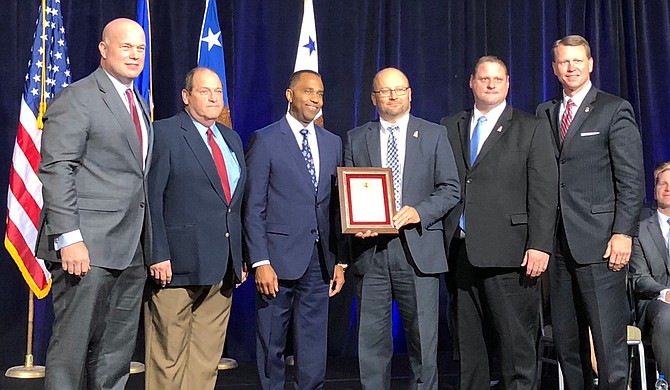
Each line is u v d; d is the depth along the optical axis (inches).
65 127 116.1
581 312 142.5
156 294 130.7
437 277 140.3
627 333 143.6
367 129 144.9
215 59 192.1
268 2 210.1
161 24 200.8
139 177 122.4
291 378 181.6
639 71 227.6
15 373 177.2
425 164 140.2
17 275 190.1
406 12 219.3
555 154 141.0
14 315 189.8
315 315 141.6
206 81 132.6
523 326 140.1
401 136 142.5
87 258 114.9
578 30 226.5
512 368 139.8
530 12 225.6
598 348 137.9
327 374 189.2
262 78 209.2
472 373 144.2
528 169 138.9
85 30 195.2
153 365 130.6
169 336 130.0
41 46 177.0
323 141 145.1
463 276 143.3
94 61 195.5
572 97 142.2
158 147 129.0
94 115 118.3
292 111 143.5
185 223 130.0
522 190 139.4
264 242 137.6
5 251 189.0
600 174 138.6
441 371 194.4
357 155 143.6
